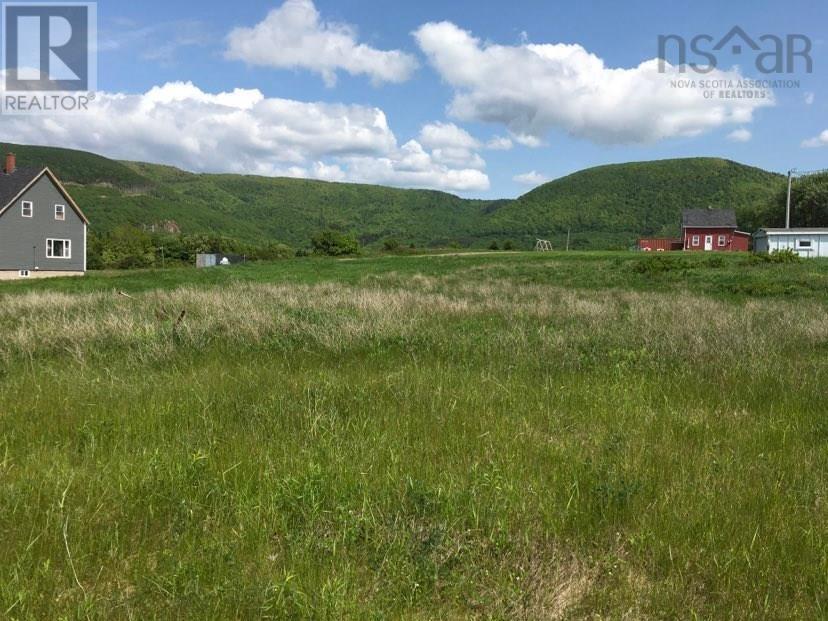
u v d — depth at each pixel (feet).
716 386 21.65
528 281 83.61
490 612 9.03
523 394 20.24
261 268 120.26
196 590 8.98
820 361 25.81
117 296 53.57
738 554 10.30
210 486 12.35
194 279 96.12
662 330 31.48
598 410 18.51
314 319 33.53
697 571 10.09
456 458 14.49
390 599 9.17
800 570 9.92
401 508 11.80
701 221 196.34
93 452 14.33
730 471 13.67
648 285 72.79
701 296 56.65
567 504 11.88
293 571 9.55
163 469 13.01
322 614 8.61
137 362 25.00
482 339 29.94
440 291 67.62
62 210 141.28
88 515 11.35
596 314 40.47
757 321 36.35
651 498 12.38
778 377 22.59
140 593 9.14
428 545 10.30
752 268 84.07
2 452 14.61
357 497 12.30
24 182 133.69
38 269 137.39
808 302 49.90
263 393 19.85
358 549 10.53
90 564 9.96
